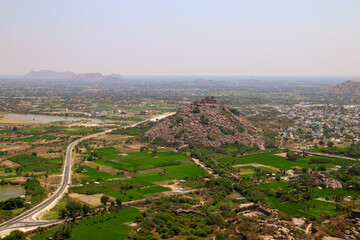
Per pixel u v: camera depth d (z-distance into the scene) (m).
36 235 186.62
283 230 171.00
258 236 167.12
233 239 167.38
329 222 182.25
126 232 189.00
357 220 175.62
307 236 163.62
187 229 189.00
